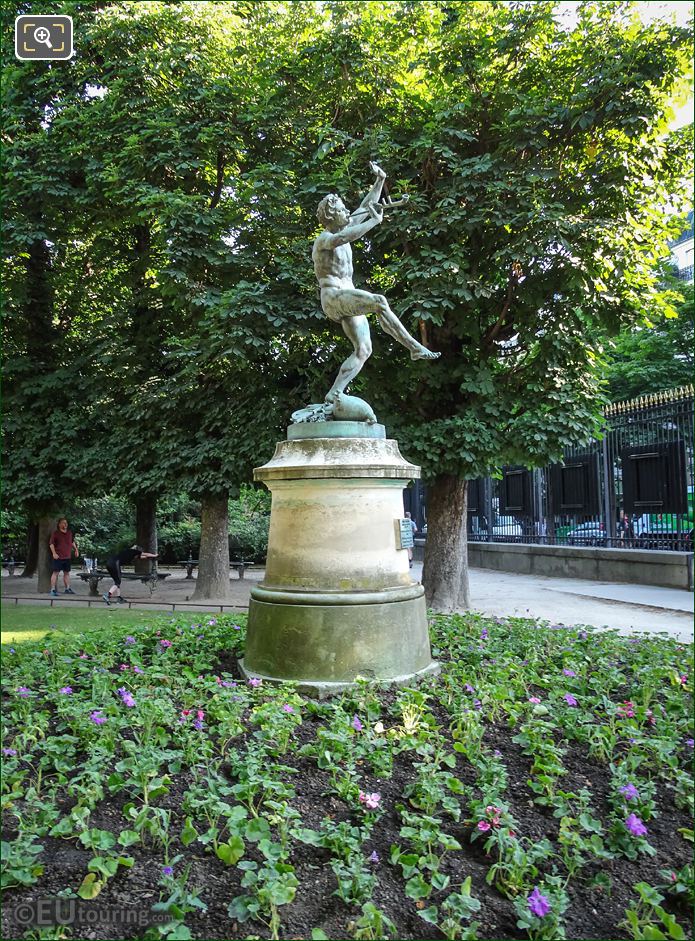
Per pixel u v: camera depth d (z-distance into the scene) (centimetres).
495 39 1014
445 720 427
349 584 495
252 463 1141
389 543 515
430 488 1162
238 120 1146
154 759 327
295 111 1135
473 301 958
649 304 1006
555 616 1077
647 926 240
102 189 1230
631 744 401
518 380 1066
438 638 672
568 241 924
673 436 1425
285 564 512
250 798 299
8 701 443
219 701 412
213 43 1220
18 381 1428
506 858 275
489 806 301
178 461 1213
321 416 539
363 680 456
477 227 966
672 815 340
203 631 691
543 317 1025
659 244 1006
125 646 623
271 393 1144
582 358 1040
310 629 481
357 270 1059
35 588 1647
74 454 1366
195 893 248
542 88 1021
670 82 960
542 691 511
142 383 1334
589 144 991
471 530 2278
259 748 359
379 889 265
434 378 1025
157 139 1119
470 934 234
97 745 350
